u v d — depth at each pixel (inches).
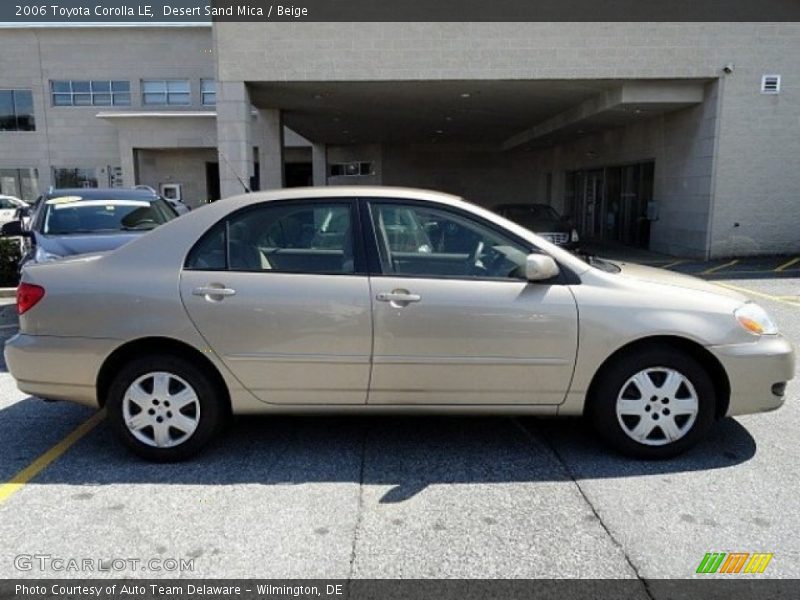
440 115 701.9
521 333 142.2
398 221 148.5
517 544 115.2
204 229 148.0
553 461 149.3
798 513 124.9
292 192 151.6
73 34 1054.4
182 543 115.6
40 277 147.5
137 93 1066.7
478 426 171.9
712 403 146.7
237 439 162.9
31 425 173.9
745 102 509.4
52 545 115.0
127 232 289.1
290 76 498.3
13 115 1079.6
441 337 142.1
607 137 740.7
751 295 366.0
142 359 146.2
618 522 122.0
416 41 491.5
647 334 142.2
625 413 147.2
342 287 143.0
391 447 158.1
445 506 128.6
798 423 170.6
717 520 122.5
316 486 137.3
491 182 1048.2
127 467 146.7
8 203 903.1
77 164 1088.8
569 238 520.1
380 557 111.5
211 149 1039.0
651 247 632.4
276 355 143.7
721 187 522.9
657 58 497.4
